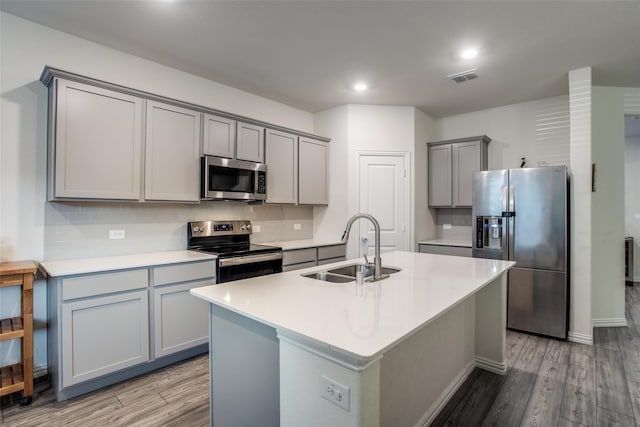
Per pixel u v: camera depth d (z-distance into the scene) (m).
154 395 2.19
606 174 3.62
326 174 4.32
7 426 1.88
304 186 4.02
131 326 2.34
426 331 1.93
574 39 2.61
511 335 3.31
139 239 2.91
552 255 3.20
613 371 2.55
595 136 3.62
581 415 2.01
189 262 2.64
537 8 2.21
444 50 2.80
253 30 2.50
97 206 2.68
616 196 3.61
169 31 2.52
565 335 3.16
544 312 3.25
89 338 2.16
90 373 2.16
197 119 2.99
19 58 2.34
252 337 1.49
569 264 3.21
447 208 4.76
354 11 2.26
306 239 4.41
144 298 2.40
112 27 2.46
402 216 4.24
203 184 2.98
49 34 2.46
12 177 2.32
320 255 3.85
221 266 2.83
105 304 2.22
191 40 2.65
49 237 2.46
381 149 4.21
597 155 3.62
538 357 2.81
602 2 2.14
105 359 2.23
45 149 2.44
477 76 3.32
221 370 1.67
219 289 1.72
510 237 3.42
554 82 3.48
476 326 2.64
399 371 1.68
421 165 4.43
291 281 1.90
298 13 2.29
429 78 3.38
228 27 2.46
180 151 2.87
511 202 3.40
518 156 4.18
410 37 2.59
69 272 2.08
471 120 4.53
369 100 4.04
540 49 2.77
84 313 2.14
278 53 2.86
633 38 2.58
